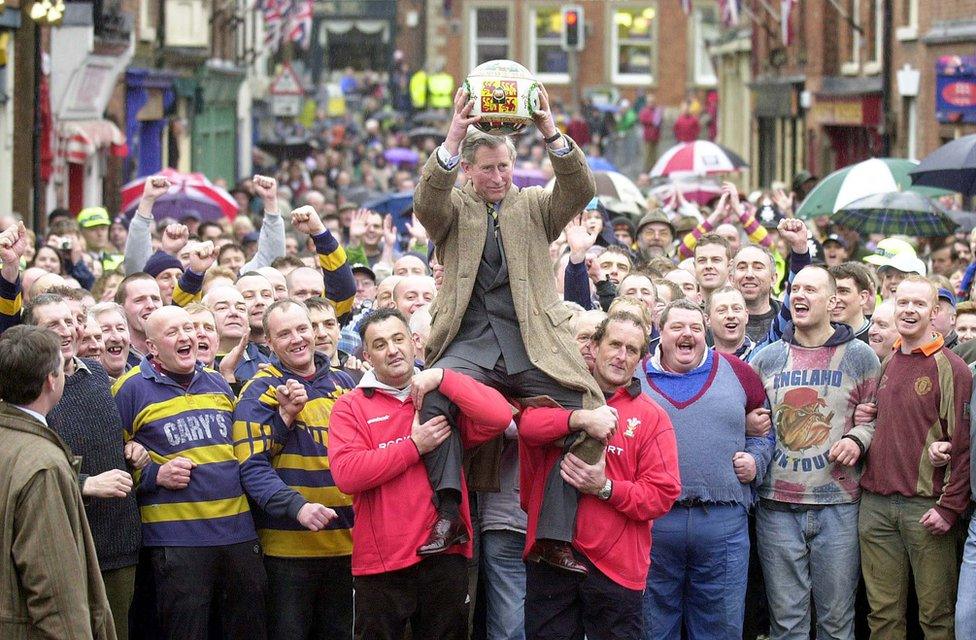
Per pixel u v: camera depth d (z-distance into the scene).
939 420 18.55
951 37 50.56
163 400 17.45
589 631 16.59
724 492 18.47
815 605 19.30
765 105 76.38
